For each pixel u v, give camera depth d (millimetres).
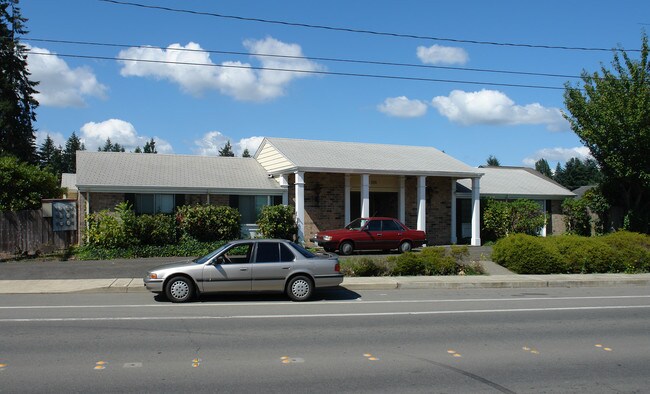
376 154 29734
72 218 22281
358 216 28906
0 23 43031
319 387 6414
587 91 27906
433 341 8914
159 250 21438
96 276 16453
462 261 19047
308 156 26875
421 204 27344
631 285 17547
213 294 13836
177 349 8172
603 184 30609
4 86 42000
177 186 24109
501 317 11180
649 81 26688
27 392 6129
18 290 14273
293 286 13047
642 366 7523
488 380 6789
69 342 8586
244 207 25906
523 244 19203
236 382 6566
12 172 24141
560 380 6824
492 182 33500
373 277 17078
